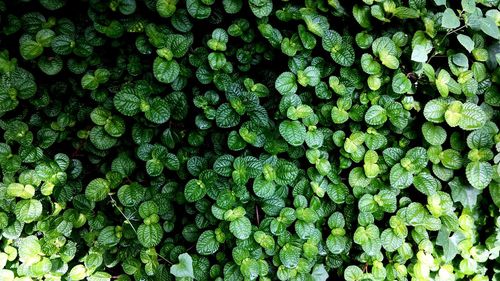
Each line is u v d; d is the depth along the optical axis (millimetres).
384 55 300
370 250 312
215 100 311
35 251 314
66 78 316
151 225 311
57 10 304
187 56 314
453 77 318
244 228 299
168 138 317
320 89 311
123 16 302
